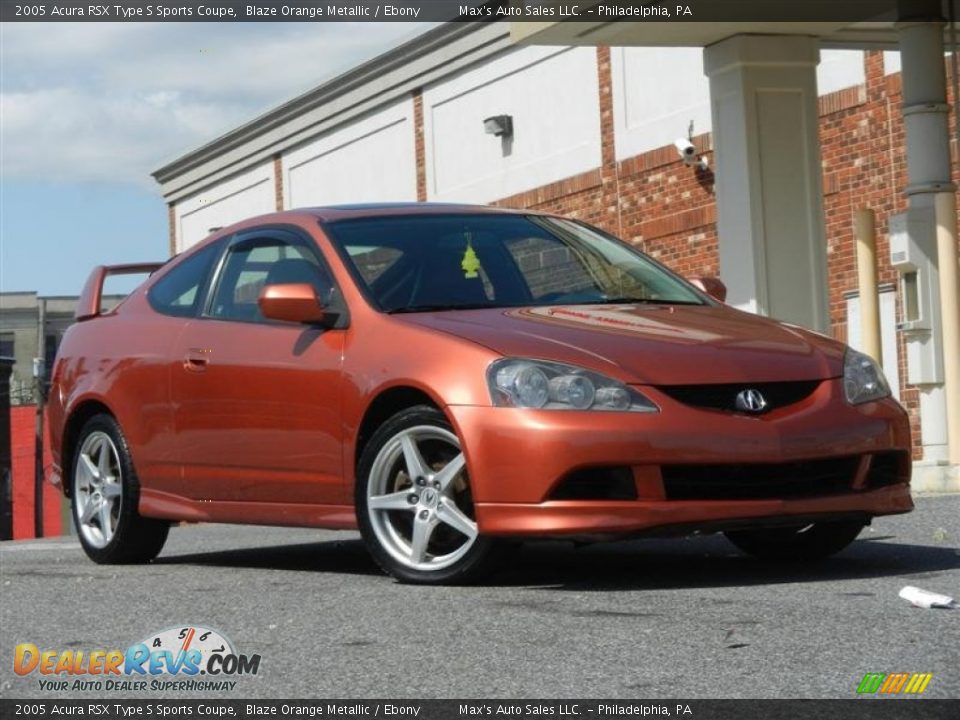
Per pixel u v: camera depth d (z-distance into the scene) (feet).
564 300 20.47
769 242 36.63
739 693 11.75
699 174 54.44
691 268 55.21
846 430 18.08
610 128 59.26
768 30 36.42
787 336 19.15
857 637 13.74
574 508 17.17
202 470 21.94
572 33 36.60
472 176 68.59
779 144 36.76
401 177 73.72
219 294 22.59
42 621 16.98
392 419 18.67
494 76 66.44
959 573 17.98
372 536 18.92
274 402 20.56
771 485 17.69
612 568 19.69
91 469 24.09
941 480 31.27
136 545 23.54
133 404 23.15
